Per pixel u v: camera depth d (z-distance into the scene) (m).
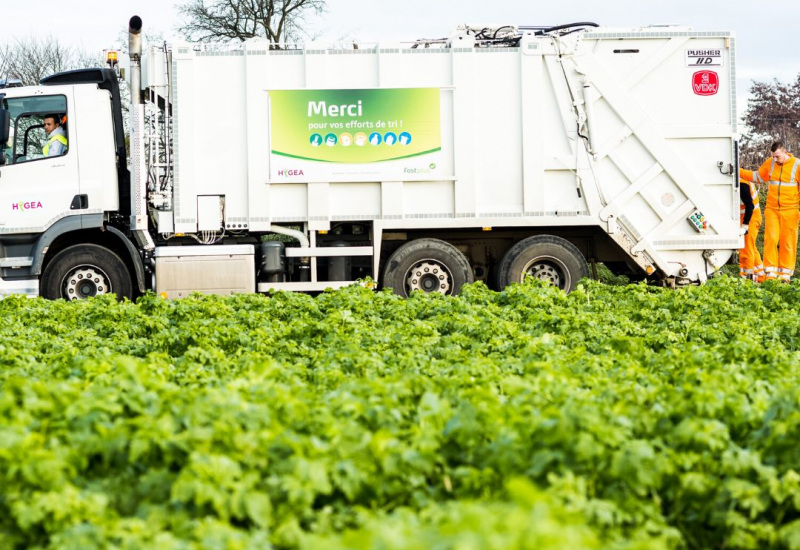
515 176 16.91
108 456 5.50
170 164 16.66
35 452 5.16
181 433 5.50
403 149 16.72
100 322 12.44
